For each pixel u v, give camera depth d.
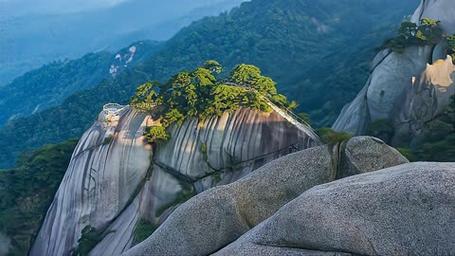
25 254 57.38
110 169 51.53
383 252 14.34
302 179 19.56
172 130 50.97
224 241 18.70
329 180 19.58
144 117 52.12
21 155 69.12
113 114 54.25
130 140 51.56
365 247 14.52
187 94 50.50
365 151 19.69
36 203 60.03
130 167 51.06
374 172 16.56
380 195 14.84
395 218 14.47
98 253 48.81
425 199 14.26
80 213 52.00
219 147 48.53
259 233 16.30
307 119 53.97
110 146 52.25
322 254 14.97
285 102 52.75
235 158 48.03
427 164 15.75
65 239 52.00
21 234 58.53
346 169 19.70
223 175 48.19
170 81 53.19
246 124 48.22
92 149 53.12
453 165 15.22
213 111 49.19
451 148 48.34
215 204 19.03
